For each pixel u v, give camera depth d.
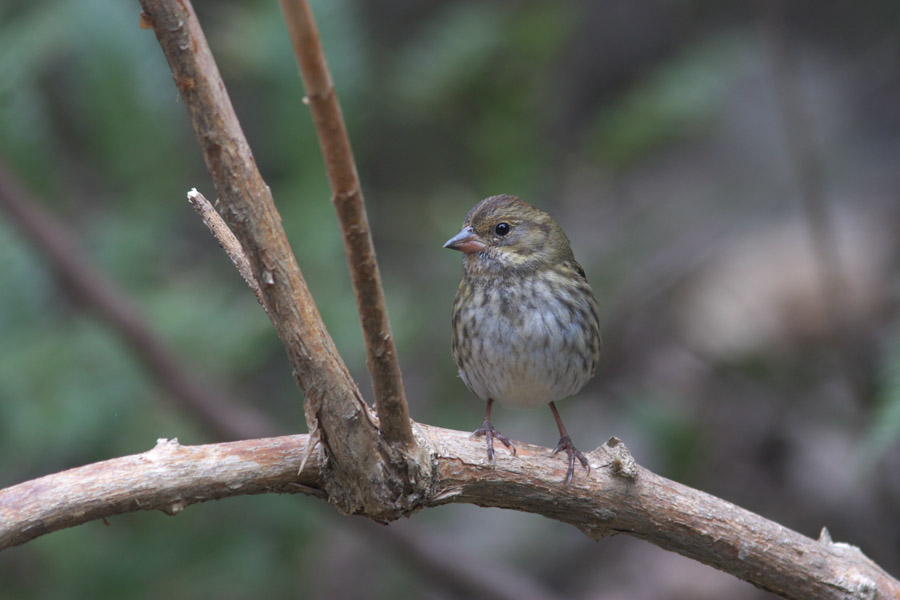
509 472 5.70
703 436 11.80
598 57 16.09
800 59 16.77
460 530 12.79
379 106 11.74
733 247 14.54
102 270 10.31
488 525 12.85
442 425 11.21
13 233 9.50
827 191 14.99
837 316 12.17
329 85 4.10
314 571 11.71
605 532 5.98
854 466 11.25
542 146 11.66
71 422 9.45
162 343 9.68
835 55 16.73
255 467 5.22
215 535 10.05
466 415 11.30
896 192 14.95
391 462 5.30
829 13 17.06
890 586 6.07
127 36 10.17
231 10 12.36
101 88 10.18
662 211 14.69
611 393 13.30
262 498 10.19
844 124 15.96
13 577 10.12
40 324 9.70
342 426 5.11
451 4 15.07
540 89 11.31
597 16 16.31
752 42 15.70
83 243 10.40
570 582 12.30
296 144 10.19
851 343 11.98
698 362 13.46
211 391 9.98
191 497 5.16
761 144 15.98
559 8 11.72
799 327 13.23
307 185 10.20
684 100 11.55
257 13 10.62
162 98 10.41
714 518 5.94
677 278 14.00
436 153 11.92
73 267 9.42
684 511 5.92
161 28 4.25
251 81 10.83
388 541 10.58
